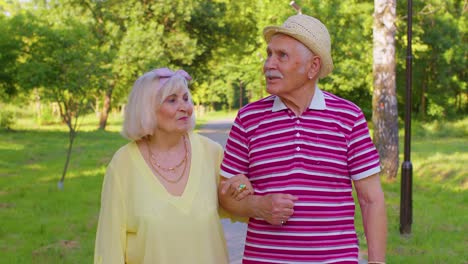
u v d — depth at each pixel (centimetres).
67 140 2580
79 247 777
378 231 298
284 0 2527
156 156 323
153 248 307
